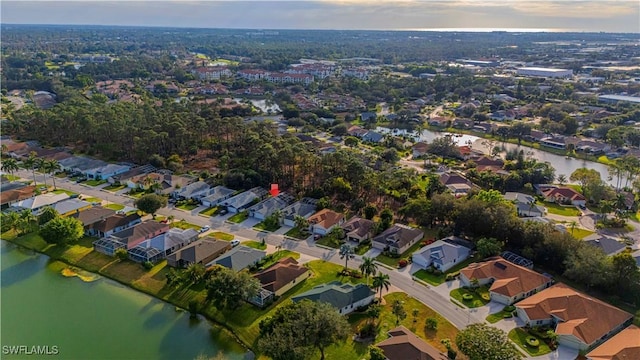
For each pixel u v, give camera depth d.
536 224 129.12
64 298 110.62
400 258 127.50
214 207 162.12
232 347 95.06
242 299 104.69
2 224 139.88
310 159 177.25
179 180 180.75
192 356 92.50
